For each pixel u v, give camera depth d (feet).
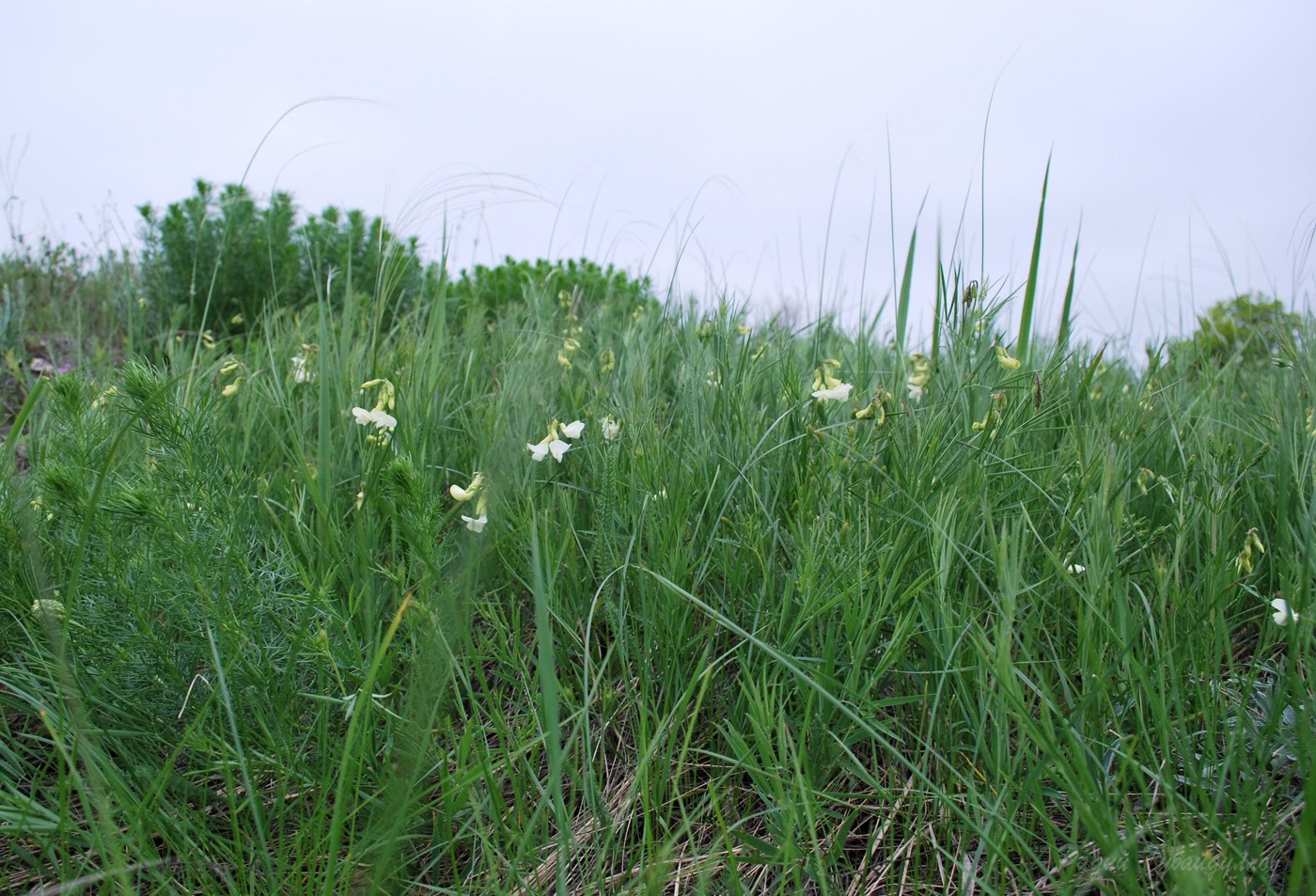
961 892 4.71
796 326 12.24
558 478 8.54
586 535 7.58
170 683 5.44
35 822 4.72
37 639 5.53
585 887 4.66
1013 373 7.25
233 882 4.64
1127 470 7.38
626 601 6.73
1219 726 5.53
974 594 6.40
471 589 5.70
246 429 8.11
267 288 17.72
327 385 8.09
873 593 6.07
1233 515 7.45
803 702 5.65
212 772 5.59
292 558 5.98
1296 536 6.09
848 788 5.71
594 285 18.79
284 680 5.49
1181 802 4.68
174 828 4.89
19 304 15.94
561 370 10.75
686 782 5.75
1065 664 5.90
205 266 17.26
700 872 4.58
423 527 5.41
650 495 6.97
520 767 5.46
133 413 5.49
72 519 5.28
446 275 10.07
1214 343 12.75
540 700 5.97
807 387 8.15
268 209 18.17
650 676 6.41
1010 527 6.74
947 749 5.59
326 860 4.93
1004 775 4.99
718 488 7.58
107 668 5.23
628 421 8.11
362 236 18.71
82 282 20.66
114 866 4.24
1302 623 5.01
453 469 8.46
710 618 6.26
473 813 5.28
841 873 5.17
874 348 11.64
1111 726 5.56
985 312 7.79
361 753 4.87
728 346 9.79
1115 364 11.48
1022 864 4.87
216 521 5.71
